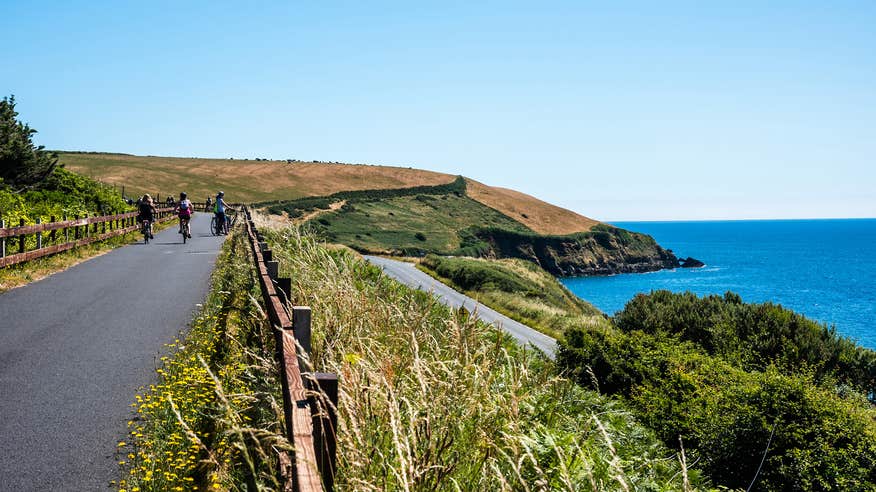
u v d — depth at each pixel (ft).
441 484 10.89
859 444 28.43
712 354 63.31
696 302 74.59
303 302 22.52
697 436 31.19
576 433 16.90
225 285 36.78
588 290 360.69
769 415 30.19
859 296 332.60
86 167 440.45
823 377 51.60
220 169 494.18
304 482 7.98
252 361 19.84
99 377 21.09
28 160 91.71
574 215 536.42
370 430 11.48
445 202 482.28
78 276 44.50
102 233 69.77
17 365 22.16
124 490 12.98
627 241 518.37
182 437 14.79
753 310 68.03
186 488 13.30
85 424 16.94
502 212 497.05
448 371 14.23
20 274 42.32
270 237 52.03
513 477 11.18
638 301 78.54
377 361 14.58
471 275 161.17
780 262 611.06
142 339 26.45
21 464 14.42
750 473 29.94
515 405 13.44
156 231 102.17
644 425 32.37
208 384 18.08
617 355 39.75
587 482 13.05
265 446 13.20
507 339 29.63
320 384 10.53
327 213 397.39
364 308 21.08
